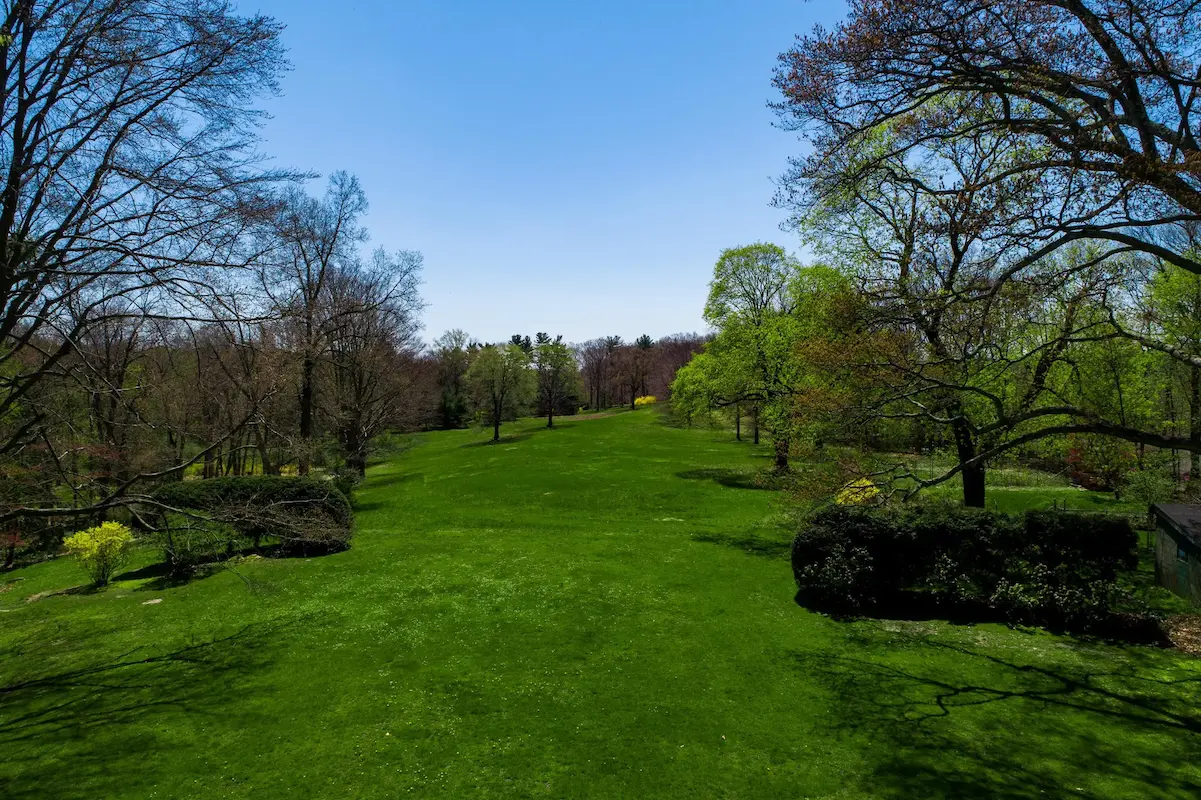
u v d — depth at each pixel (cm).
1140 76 788
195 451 2592
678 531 2150
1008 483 2973
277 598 1435
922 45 852
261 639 1198
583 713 909
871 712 914
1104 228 820
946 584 1305
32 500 1102
